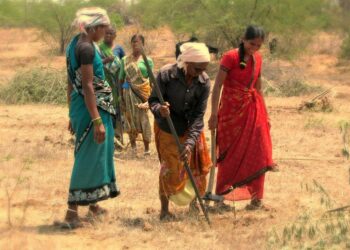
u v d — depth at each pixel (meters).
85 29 7.65
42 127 15.79
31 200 8.96
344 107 20.62
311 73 33.25
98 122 7.66
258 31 8.39
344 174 11.17
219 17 32.22
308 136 14.90
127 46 39.91
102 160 7.86
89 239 7.50
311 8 34.38
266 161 8.70
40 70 21.42
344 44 38.78
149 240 7.48
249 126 8.65
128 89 12.38
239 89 8.60
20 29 55.94
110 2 52.81
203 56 7.65
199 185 8.18
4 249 6.92
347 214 8.28
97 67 7.79
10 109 19.23
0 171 10.80
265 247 7.11
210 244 7.29
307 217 7.55
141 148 13.47
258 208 8.76
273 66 26.53
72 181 7.88
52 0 44.91
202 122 7.93
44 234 7.62
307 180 10.65
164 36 48.34
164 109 7.64
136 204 9.08
